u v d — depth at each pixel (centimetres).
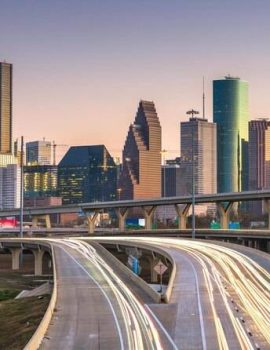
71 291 8075
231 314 6184
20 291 12250
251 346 4862
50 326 5719
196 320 5888
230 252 13038
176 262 11119
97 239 19550
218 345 4903
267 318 6019
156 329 5519
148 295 7588
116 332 5422
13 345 5528
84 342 5059
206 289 7856
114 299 7306
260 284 8450
